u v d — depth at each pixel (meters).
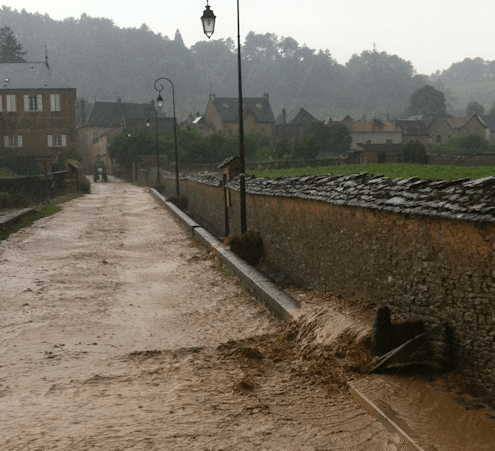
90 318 8.39
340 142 78.94
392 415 4.65
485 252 5.11
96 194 39.56
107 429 4.49
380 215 7.21
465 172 22.78
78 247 15.30
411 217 6.40
